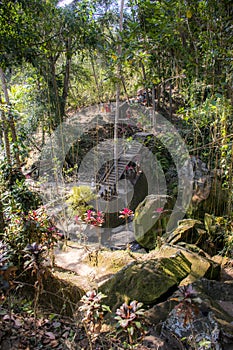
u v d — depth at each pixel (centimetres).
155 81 259
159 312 170
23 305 181
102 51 308
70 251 333
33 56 276
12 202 247
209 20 184
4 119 349
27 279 203
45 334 156
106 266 281
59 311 186
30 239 216
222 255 272
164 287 189
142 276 200
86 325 153
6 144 347
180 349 144
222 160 268
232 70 189
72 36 332
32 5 273
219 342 140
